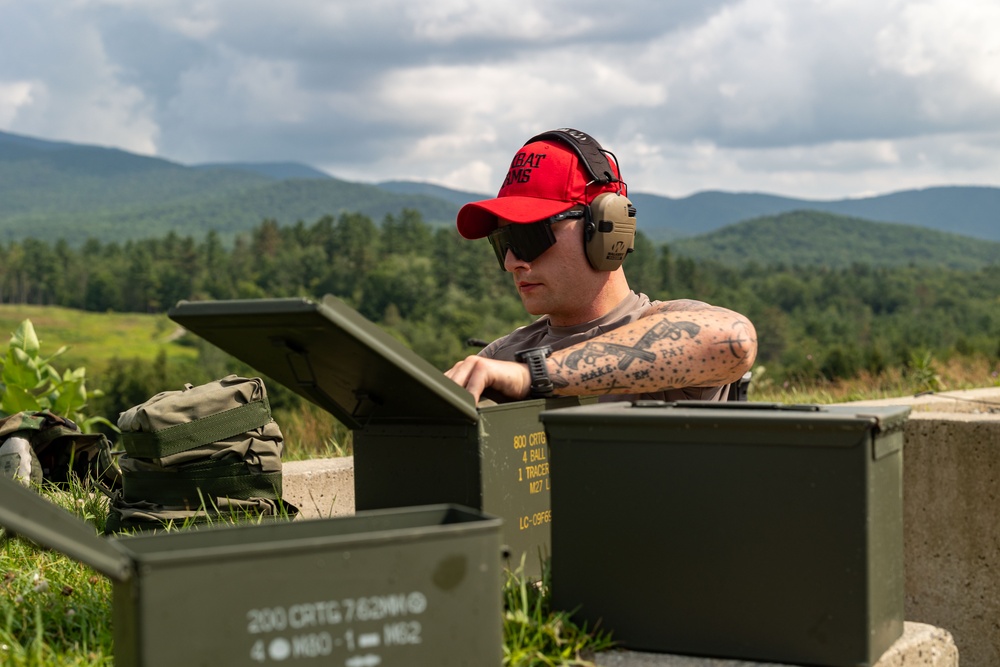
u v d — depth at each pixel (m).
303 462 4.53
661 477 1.86
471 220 2.88
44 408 5.21
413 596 1.48
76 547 1.34
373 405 2.31
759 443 1.77
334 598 1.44
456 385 2.15
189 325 2.17
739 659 1.80
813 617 1.74
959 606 4.16
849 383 10.92
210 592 1.38
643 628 1.88
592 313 2.88
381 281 178.75
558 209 2.73
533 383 2.42
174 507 3.18
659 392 2.76
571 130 2.91
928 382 9.98
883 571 1.79
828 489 1.73
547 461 2.44
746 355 2.60
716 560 1.81
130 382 84.19
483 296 179.12
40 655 1.91
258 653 1.40
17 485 1.34
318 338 2.00
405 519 1.69
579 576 1.94
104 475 3.98
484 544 1.54
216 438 3.17
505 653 1.83
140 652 1.35
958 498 4.15
